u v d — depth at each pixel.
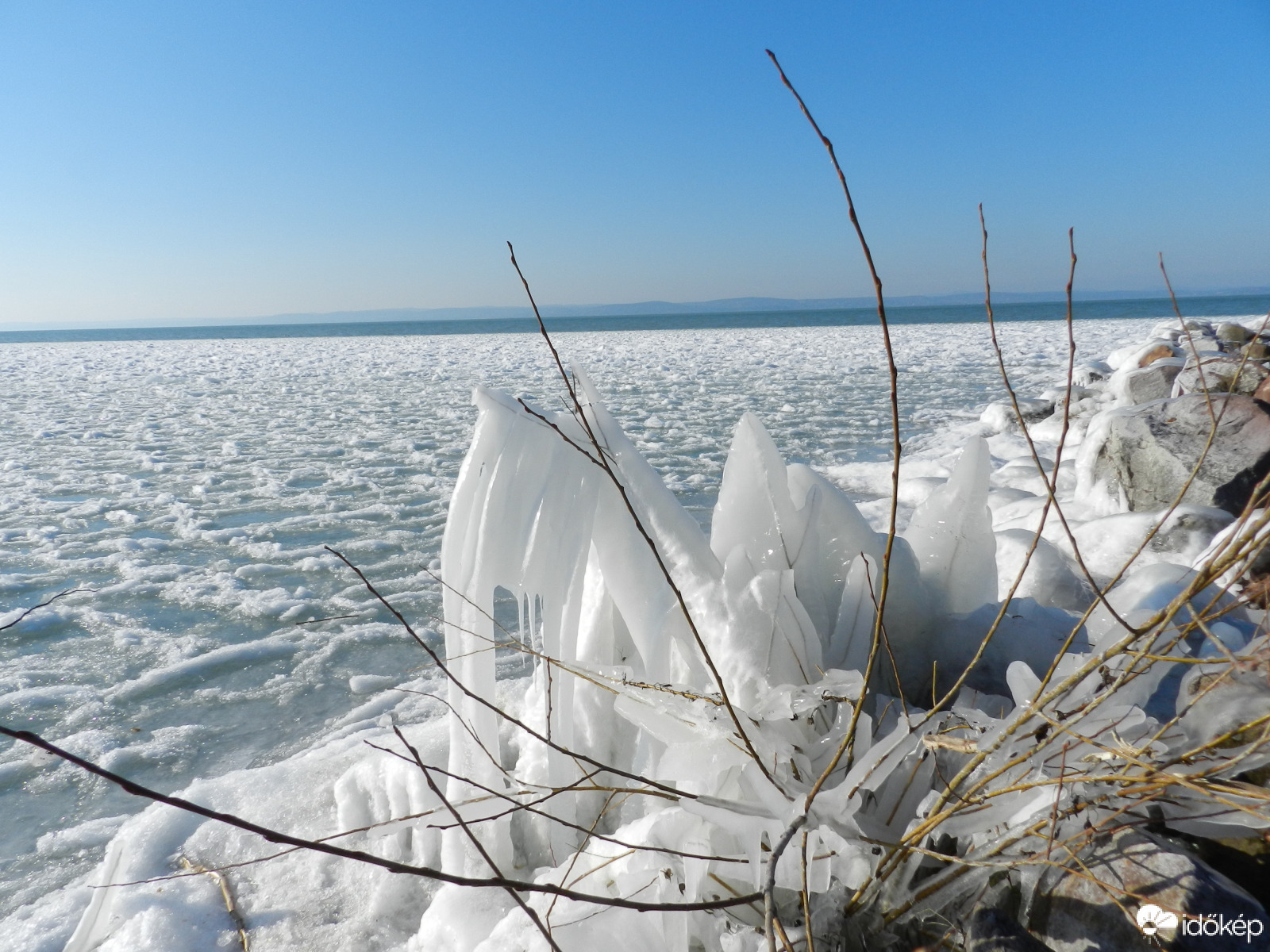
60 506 6.25
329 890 1.68
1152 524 2.95
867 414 9.85
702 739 1.29
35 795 2.40
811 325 56.34
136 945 1.52
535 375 17.11
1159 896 1.04
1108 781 1.07
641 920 1.21
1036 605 1.94
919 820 1.25
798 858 1.16
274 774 2.13
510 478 1.55
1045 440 6.86
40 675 3.23
